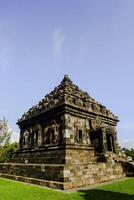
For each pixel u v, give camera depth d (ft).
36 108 91.61
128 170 75.41
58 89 90.94
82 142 74.18
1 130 134.92
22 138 96.53
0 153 126.52
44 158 73.36
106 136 88.38
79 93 88.63
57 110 75.25
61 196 38.86
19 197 37.73
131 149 125.18
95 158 74.64
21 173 71.10
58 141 70.54
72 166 52.85
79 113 77.20
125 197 37.47
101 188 48.55
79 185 51.88
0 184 57.47
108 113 93.50
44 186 53.36
